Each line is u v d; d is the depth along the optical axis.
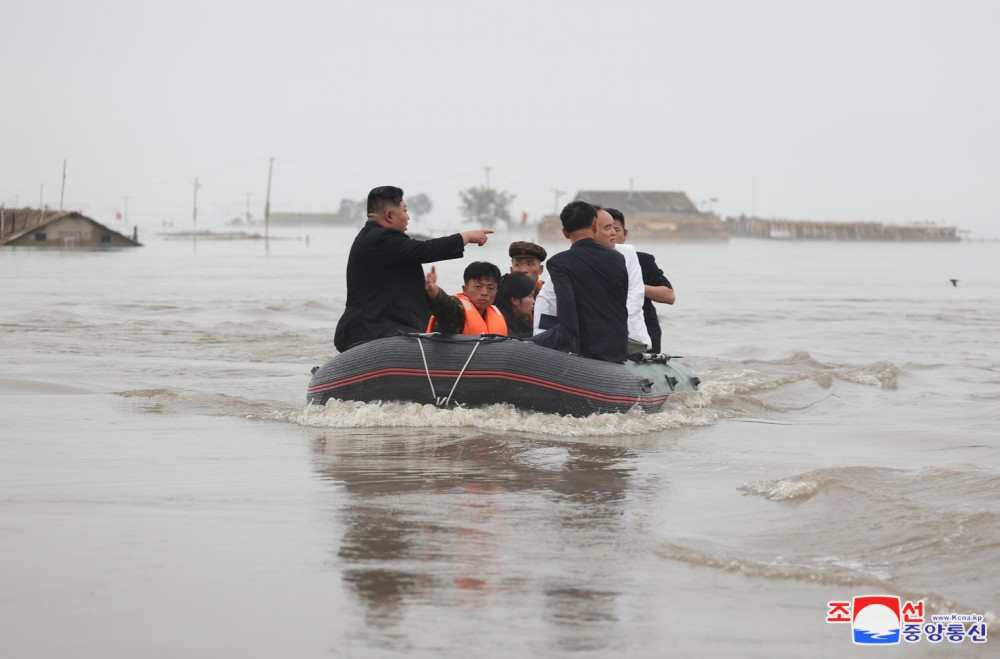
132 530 8.01
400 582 6.87
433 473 10.42
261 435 12.54
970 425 14.19
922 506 8.49
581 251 14.42
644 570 7.22
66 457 10.88
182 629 5.99
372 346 13.98
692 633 6.08
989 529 7.83
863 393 17.48
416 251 14.23
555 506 9.05
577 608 6.45
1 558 7.22
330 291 48.50
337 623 6.12
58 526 8.09
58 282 53.16
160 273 66.75
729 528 8.35
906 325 32.44
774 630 6.17
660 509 8.97
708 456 11.57
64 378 17.77
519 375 13.62
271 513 8.62
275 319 32.50
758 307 40.75
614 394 13.77
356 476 10.20
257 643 5.81
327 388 14.13
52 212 129.38
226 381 18.00
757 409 15.53
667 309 39.25
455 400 13.81
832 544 7.80
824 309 39.88
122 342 24.36
